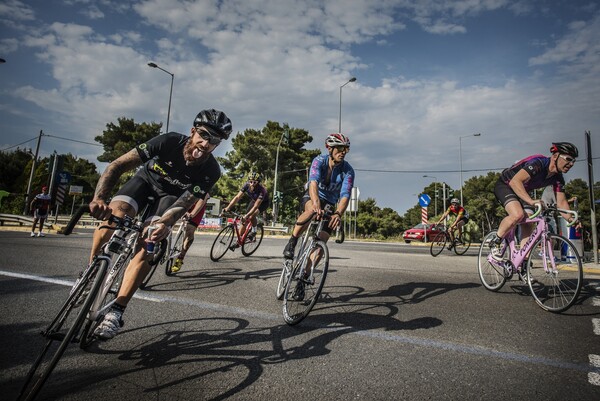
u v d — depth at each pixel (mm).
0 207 27547
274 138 38156
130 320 2779
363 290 4238
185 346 2332
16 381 1774
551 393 1859
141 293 3625
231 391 1781
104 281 1958
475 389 1881
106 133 44312
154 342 2375
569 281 3510
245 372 1999
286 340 2518
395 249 12047
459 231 10758
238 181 37062
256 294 3807
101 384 1793
